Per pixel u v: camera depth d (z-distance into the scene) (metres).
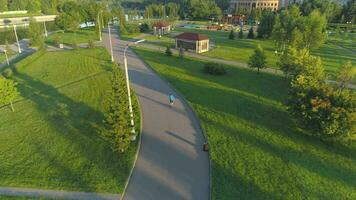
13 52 70.62
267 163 24.20
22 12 155.12
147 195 20.89
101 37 89.25
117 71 30.28
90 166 24.00
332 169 23.67
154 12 159.00
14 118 33.38
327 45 78.31
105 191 21.14
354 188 21.48
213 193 20.81
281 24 68.31
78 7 120.31
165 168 23.83
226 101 37.03
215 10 153.12
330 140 27.28
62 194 20.81
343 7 121.25
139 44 77.44
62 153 25.98
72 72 51.06
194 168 23.80
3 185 21.66
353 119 25.39
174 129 30.06
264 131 29.36
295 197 20.48
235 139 27.83
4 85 33.69
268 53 68.06
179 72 50.03
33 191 21.09
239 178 22.41
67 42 82.38
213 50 71.19
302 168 23.61
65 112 34.34
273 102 36.88
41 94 40.81
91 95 39.41
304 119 27.73
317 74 36.72
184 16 163.50
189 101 37.00
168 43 79.44
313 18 59.88
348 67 39.38
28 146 27.27
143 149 26.53
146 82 44.84
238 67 54.53
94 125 30.91
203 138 28.36
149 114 33.56
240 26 127.56
